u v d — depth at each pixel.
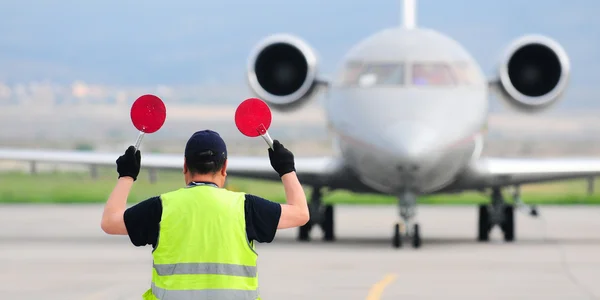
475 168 68.12
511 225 71.56
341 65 68.44
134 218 24.77
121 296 44.53
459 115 63.56
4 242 68.00
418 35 68.00
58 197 133.62
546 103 70.62
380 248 64.81
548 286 47.56
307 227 71.31
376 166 62.19
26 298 43.94
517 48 70.88
